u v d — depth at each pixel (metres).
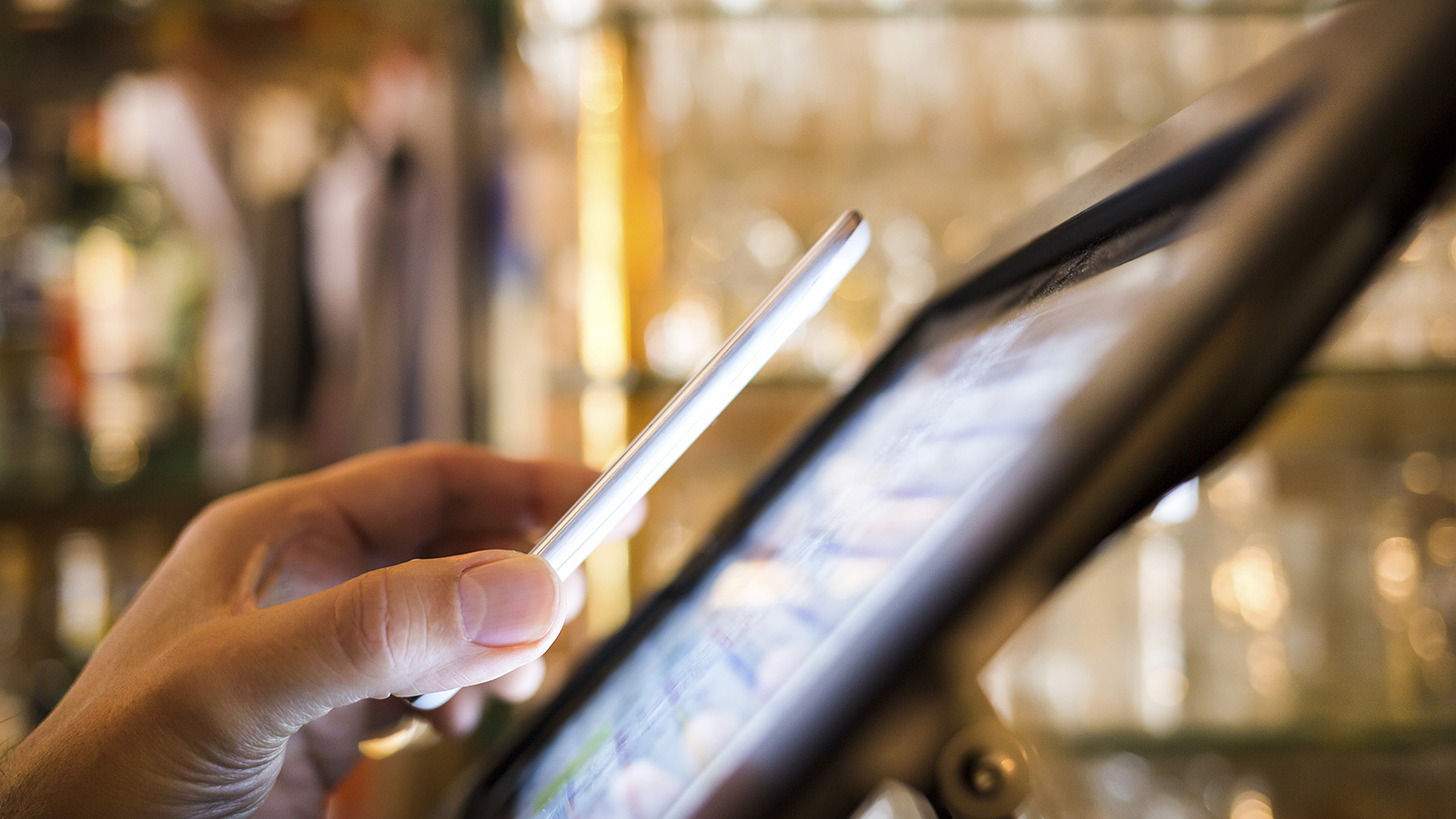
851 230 0.22
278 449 1.04
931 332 0.34
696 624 0.32
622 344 1.03
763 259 1.08
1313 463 1.01
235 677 0.26
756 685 0.17
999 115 1.10
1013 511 0.13
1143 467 0.13
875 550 0.17
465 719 0.47
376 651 0.25
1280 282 0.13
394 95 0.98
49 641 1.03
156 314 1.10
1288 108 0.13
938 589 0.14
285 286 1.04
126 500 1.02
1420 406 1.00
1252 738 0.93
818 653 0.14
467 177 0.96
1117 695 0.97
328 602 0.26
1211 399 0.13
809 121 1.11
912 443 0.23
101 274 1.08
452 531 0.50
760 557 0.32
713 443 1.05
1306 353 0.13
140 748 0.26
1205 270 0.13
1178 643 0.96
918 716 0.14
